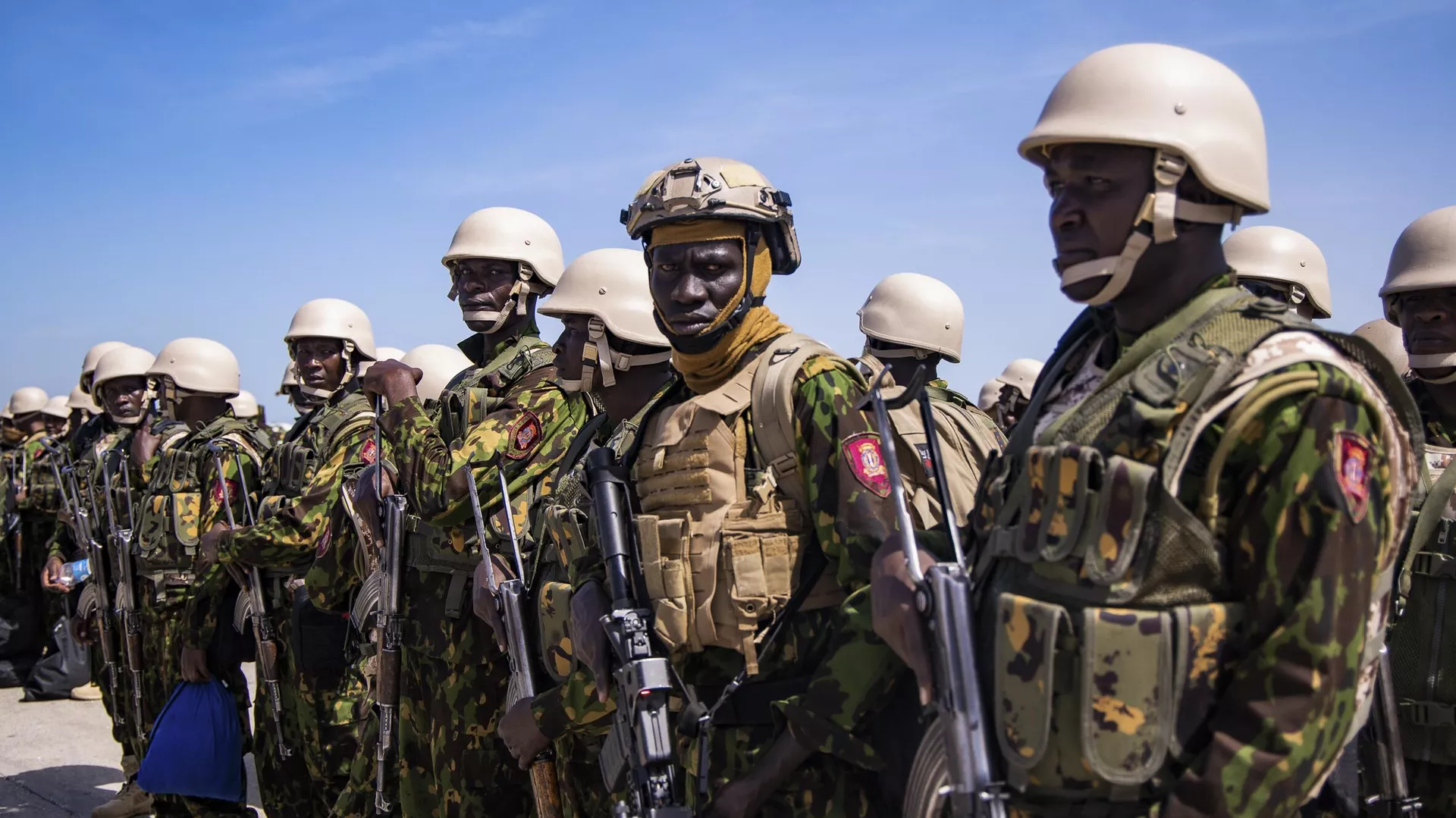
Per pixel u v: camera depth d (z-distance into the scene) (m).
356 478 5.15
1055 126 1.95
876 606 2.20
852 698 2.44
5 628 10.14
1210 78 1.94
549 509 3.28
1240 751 1.69
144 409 7.45
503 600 3.61
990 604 2.04
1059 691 1.86
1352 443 1.71
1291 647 1.69
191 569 6.32
